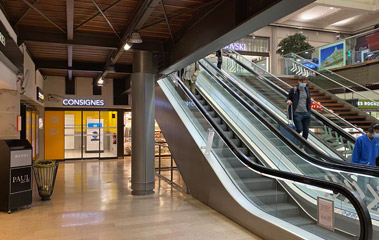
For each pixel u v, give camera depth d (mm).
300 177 3717
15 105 6367
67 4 4234
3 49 4793
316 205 3787
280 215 4293
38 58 9297
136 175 7078
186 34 5703
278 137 5812
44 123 13055
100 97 13820
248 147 6590
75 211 5668
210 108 8859
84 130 13773
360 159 5367
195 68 9141
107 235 4430
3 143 5605
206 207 5938
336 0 17062
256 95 9867
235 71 11531
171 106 7953
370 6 17859
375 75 10672
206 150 6160
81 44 6500
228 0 4035
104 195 6977
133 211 5664
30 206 6020
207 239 4289
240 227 4793
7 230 4633
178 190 7512
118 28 6191
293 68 13289
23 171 5746
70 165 12016
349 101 9977
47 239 4270
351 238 3297
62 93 13242
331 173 4379
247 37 20172
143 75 7207
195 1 4770
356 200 2936
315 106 8875
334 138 7234
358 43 11398
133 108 7246
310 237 3631
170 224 4926
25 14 5219
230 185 5398
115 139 14219
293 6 3086
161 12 5309
